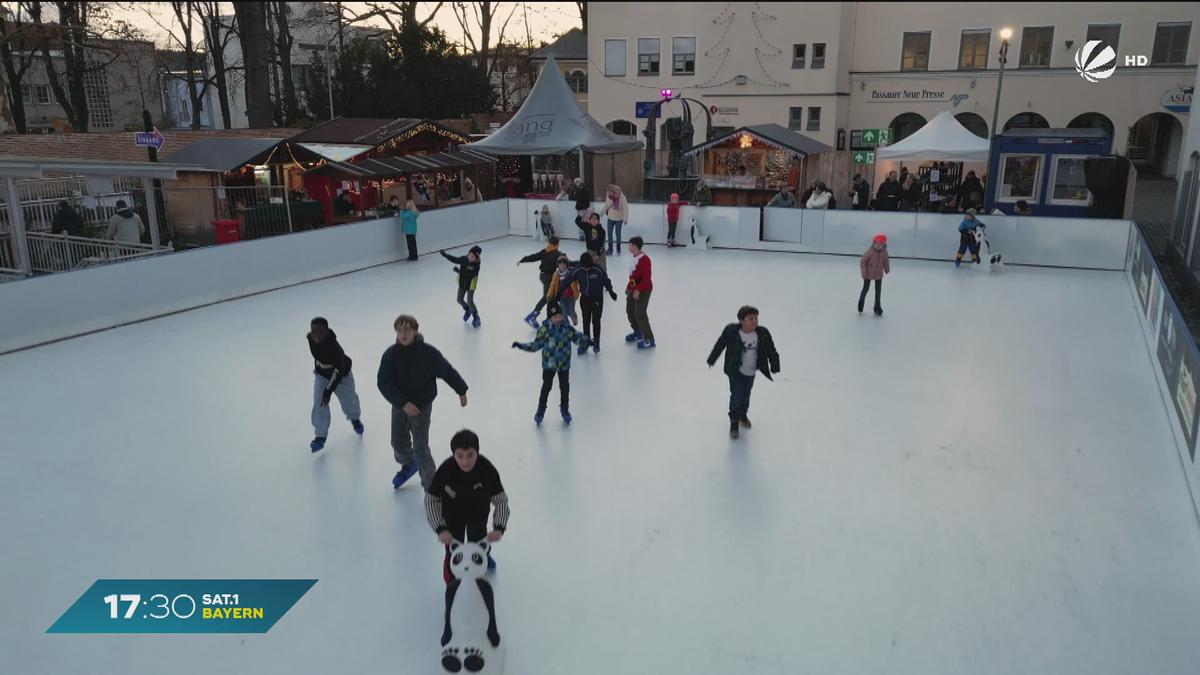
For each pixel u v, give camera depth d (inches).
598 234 526.9
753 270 627.5
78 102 1157.1
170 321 486.0
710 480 273.3
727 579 215.5
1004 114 1218.6
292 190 828.0
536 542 234.4
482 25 1524.4
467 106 1309.1
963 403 342.6
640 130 1332.4
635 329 431.2
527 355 410.0
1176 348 316.8
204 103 1995.6
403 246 687.7
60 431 319.9
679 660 183.5
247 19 1125.1
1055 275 598.9
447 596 179.3
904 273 611.5
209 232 771.4
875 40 1240.8
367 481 275.1
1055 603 204.2
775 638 191.3
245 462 290.5
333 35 1646.2
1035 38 1184.8
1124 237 604.7
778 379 373.7
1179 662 182.2
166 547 234.4
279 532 241.9
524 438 308.3
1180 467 280.8
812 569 220.2
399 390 241.9
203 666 184.2
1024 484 269.1
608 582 214.5
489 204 786.2
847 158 964.0
